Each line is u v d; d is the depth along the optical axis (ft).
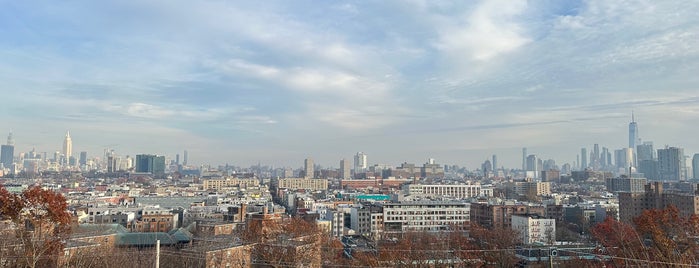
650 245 475.31
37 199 351.25
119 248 519.60
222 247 498.28
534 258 615.98
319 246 540.11
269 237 539.29
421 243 621.72
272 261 502.79
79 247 417.69
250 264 532.32
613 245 524.52
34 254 334.85
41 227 356.79
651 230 435.12
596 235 650.84
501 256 577.02
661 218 449.89
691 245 390.42
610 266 468.75
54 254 358.23
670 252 373.61
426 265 453.99
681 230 424.46
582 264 519.19
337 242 640.17
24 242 346.74
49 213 354.74
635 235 481.46
